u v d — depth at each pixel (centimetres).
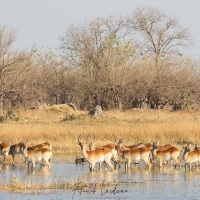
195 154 4956
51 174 4850
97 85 12719
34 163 5131
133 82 12794
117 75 12694
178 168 5197
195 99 13050
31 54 12469
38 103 12912
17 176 4744
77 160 5497
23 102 12494
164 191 4062
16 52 12150
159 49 16075
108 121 9044
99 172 4966
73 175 4788
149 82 12800
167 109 12575
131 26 15975
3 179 4594
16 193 3975
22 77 12450
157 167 5259
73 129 7438
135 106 12962
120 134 6962
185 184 4328
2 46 12006
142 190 4106
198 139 6706
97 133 7031
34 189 4109
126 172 4956
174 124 7612
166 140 6694
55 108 11319
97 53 14325
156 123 8500
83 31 14638
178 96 12744
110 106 12769
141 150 5103
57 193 3978
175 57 13700
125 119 9731
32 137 6962
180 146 6194
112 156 5203
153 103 12975
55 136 6969
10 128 7581
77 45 14575
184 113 11150
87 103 12988
